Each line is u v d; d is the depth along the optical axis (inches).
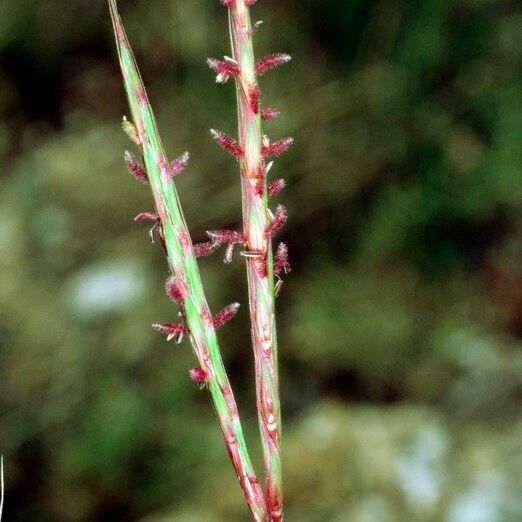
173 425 49.3
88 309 55.3
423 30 55.6
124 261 58.0
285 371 51.6
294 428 45.6
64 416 50.6
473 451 41.2
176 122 59.5
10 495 47.6
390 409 45.8
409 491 38.9
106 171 62.1
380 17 56.1
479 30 55.4
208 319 11.0
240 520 41.0
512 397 46.0
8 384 52.5
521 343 51.1
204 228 57.2
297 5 57.7
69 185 61.4
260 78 58.1
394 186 56.8
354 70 57.1
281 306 54.7
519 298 53.1
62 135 66.1
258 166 11.0
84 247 59.0
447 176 55.8
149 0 59.6
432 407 46.7
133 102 10.9
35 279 57.5
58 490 47.6
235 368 53.3
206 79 58.5
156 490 46.3
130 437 48.6
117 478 47.3
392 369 50.3
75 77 66.9
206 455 47.1
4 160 65.6
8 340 54.3
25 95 66.9
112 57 66.5
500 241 55.7
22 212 61.0
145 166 11.0
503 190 54.7
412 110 56.4
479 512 37.4
